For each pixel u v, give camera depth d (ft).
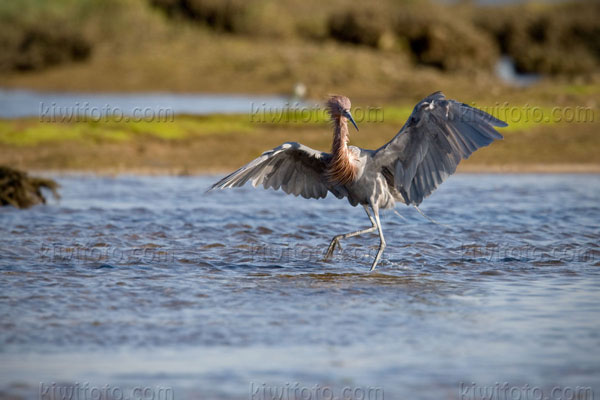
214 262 42.57
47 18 157.58
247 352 28.40
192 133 86.94
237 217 54.90
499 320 32.30
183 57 150.41
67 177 72.90
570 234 49.78
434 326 31.48
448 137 36.91
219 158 80.23
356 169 39.01
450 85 121.29
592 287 37.58
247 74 138.41
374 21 162.91
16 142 80.84
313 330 30.91
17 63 149.48
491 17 196.03
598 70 173.06
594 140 87.81
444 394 24.73
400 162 38.70
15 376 26.11
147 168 76.84
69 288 36.91
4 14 163.43
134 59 149.48
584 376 26.25
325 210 58.13
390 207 40.57
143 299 35.22
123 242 47.01
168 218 54.39
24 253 43.83
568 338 29.99
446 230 50.88
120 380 25.77
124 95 128.98
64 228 50.72
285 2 204.74
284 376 26.13
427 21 159.43
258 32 175.11
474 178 74.69
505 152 83.56
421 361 27.58
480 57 153.89
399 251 45.32
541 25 189.57
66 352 28.40
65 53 150.71
